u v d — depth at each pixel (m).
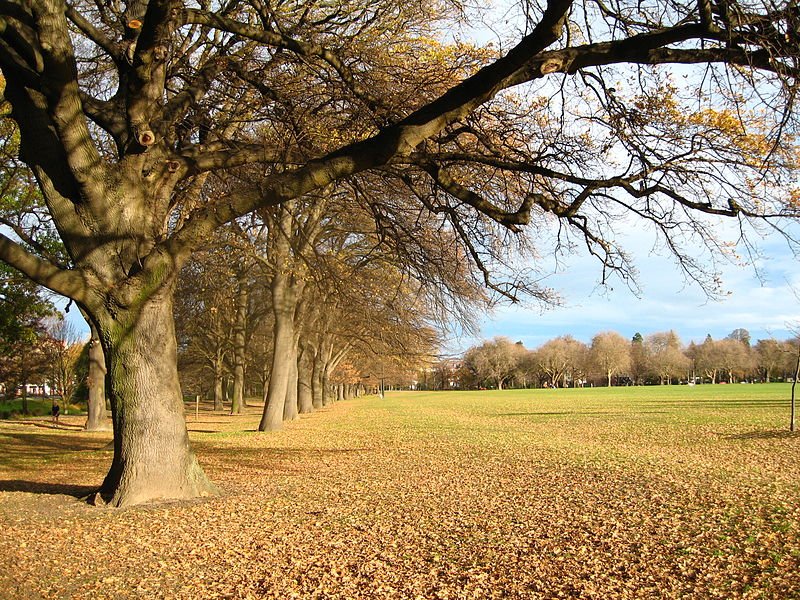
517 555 6.67
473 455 15.88
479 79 6.84
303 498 9.80
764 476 11.95
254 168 10.70
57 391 55.78
